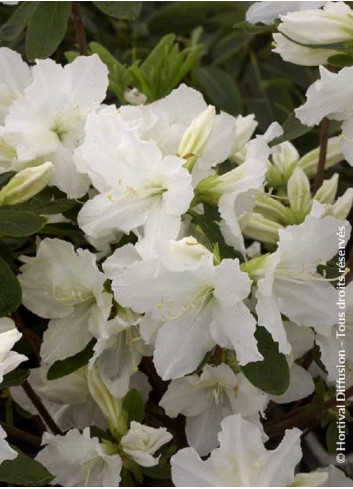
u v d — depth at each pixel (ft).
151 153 1.94
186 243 1.86
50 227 2.07
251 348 1.88
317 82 1.97
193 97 2.09
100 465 2.07
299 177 2.27
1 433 1.78
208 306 1.92
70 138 2.07
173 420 2.24
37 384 2.20
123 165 1.96
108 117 1.97
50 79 2.05
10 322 1.97
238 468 1.89
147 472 2.07
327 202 2.28
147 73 2.60
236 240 1.97
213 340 1.94
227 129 2.03
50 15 2.29
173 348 1.92
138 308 1.90
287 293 1.96
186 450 1.89
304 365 2.24
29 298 2.05
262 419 2.33
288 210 2.26
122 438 2.02
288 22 2.00
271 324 1.89
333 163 2.42
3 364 1.77
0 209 1.96
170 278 1.87
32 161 2.04
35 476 1.91
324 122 2.29
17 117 2.03
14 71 2.11
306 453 2.68
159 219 1.96
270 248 2.29
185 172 1.93
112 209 1.98
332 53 2.05
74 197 2.04
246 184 1.97
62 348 2.06
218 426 2.09
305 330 2.07
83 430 2.07
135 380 2.16
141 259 1.96
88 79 2.07
